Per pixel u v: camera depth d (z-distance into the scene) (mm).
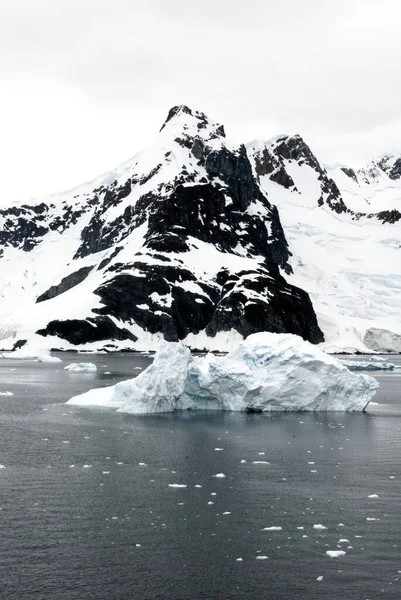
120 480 44562
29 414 76000
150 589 27781
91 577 28844
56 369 160500
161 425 68125
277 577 28875
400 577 28875
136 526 34969
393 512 37562
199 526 35031
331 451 55438
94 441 58969
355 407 81375
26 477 45219
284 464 50219
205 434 62969
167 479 44969
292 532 34188
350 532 34250
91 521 35719
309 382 79562
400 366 197500
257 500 39875
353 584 28234
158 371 77875
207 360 83500
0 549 31781
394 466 49656
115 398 84062
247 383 78438
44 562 30312
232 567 29875
